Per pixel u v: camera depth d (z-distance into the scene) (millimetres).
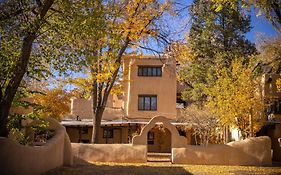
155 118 23250
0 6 12117
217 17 33281
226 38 33844
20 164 12648
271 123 28469
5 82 13234
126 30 23125
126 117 35812
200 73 34938
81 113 37438
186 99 39438
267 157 22641
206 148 22578
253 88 24984
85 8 12883
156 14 23719
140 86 35906
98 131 25016
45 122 16969
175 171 18469
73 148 22875
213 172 18438
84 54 13836
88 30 12859
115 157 22672
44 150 15461
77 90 29828
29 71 13938
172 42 24766
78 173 16328
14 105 15242
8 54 12945
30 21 12555
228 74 25859
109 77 24062
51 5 13188
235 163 22406
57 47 13648
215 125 31000
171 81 35938
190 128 33375
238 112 24234
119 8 22016
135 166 20469
